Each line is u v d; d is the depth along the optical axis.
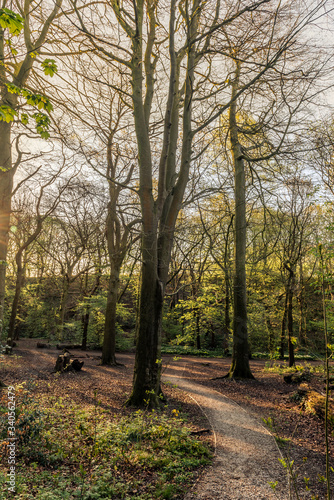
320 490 4.15
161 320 8.07
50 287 19.06
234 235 12.37
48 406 7.08
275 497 3.93
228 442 5.68
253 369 15.02
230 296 18.69
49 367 12.95
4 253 8.59
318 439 5.98
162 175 8.31
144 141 8.06
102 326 23.36
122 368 14.55
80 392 9.01
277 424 6.78
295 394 9.00
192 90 8.51
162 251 8.19
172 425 6.21
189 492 3.97
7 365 12.14
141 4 8.17
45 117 4.56
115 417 6.62
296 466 4.86
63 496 3.49
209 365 16.55
